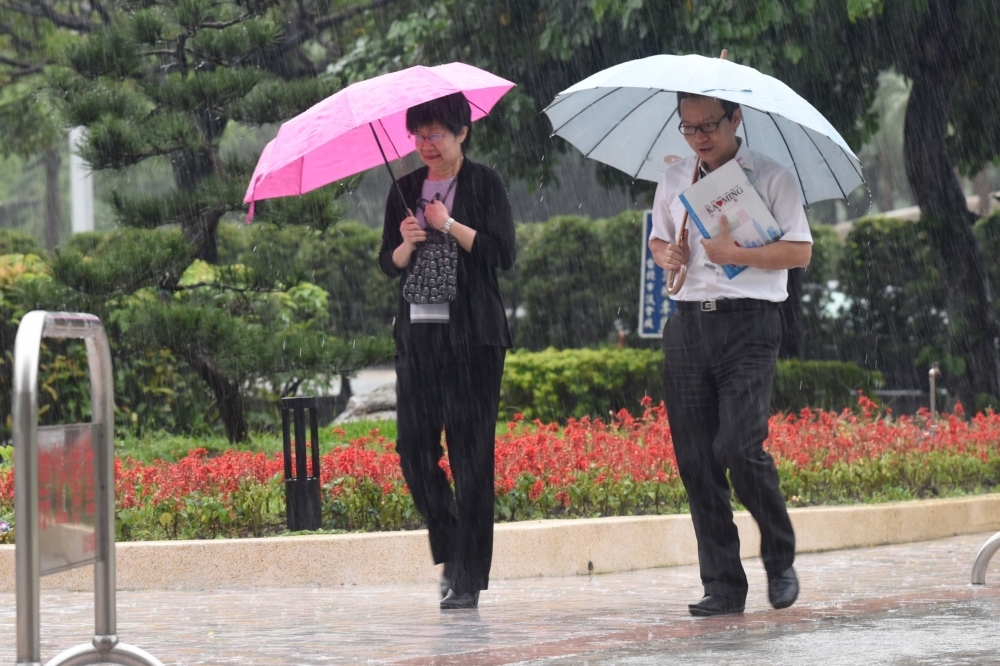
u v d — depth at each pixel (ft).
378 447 45.21
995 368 76.84
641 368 67.87
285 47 73.97
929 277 87.20
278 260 53.93
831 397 69.92
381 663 18.47
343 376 54.85
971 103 76.07
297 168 27.53
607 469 37.35
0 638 22.03
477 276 25.03
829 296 89.81
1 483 35.68
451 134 25.09
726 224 22.35
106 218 53.47
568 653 18.35
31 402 12.89
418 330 24.95
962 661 16.97
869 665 16.78
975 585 25.71
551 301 91.56
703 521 23.25
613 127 25.96
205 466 35.17
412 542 30.89
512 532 31.19
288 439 33.30
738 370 22.71
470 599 25.13
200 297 54.70
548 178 72.90
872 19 68.74
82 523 14.15
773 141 24.47
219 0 54.85
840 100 71.00
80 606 27.04
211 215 52.11
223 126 56.85
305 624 23.32
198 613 25.29
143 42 52.60
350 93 25.04
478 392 24.98
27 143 108.47
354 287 97.19
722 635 19.67
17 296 51.78
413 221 24.84
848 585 27.96
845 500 41.34
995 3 67.77
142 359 59.16
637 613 24.06
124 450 50.06
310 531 32.94
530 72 70.38
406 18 70.38
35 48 93.66
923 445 45.42
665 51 65.57
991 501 42.24
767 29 63.77
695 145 22.99
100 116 50.19
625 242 90.53
